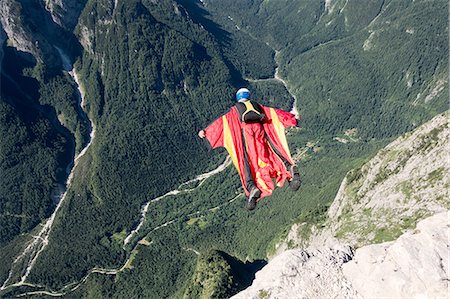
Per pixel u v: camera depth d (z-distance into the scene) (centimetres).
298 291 2506
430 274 2138
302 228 13612
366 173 12381
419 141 10912
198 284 11856
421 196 8869
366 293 2364
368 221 9556
